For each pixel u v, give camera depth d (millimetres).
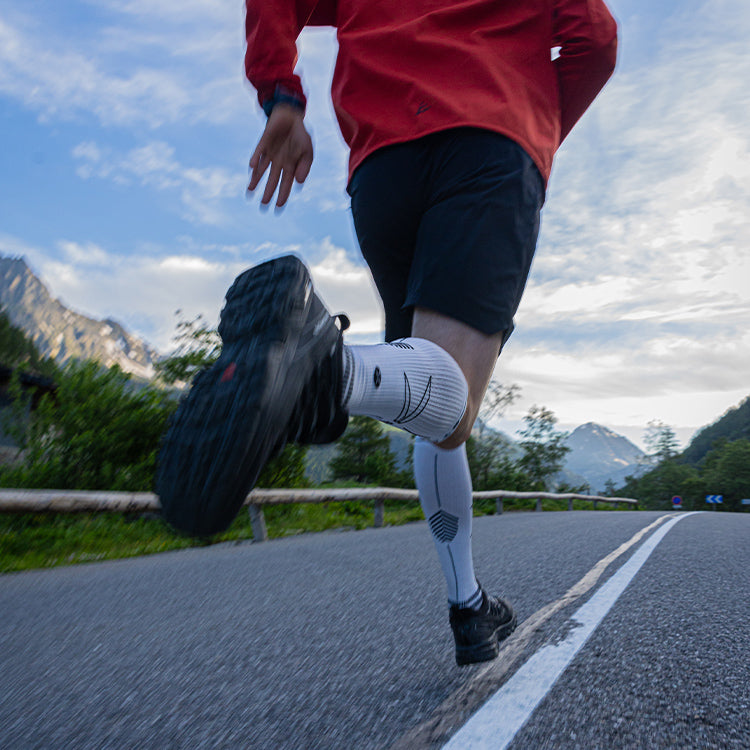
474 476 23703
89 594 3299
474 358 1178
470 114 1264
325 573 3869
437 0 1450
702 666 1846
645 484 121562
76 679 1821
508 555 4574
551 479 28953
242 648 2119
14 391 7824
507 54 1385
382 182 1351
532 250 1298
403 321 1457
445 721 1410
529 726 1375
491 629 1657
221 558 4863
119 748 1320
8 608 2965
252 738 1354
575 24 1490
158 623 2553
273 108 1439
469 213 1203
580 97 1593
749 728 1406
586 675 1725
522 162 1265
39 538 5504
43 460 7660
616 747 1284
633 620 2406
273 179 1480
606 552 4785
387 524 9922
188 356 8539
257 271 850
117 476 7734
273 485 9133
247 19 1468
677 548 5109
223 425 757
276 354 769
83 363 8211
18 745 1350
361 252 1485
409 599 2951
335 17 1688
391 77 1389
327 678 1761
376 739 1326
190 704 1578
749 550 4992
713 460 122312
